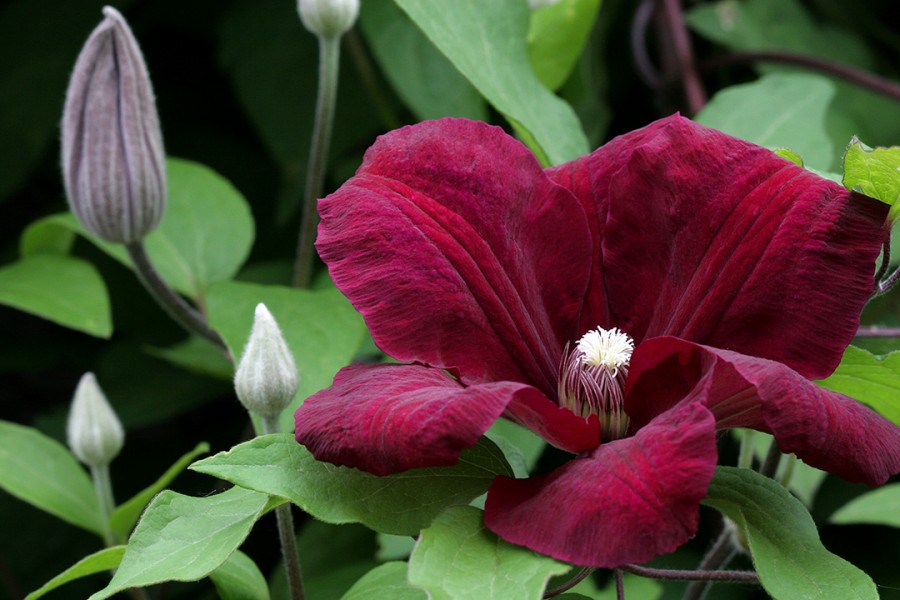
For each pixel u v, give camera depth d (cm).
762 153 67
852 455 63
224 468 64
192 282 85
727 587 89
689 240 67
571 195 68
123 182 78
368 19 88
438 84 87
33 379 127
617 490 62
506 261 68
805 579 63
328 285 84
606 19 95
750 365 62
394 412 63
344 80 95
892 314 88
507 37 76
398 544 80
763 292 66
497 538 63
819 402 62
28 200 117
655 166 68
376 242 66
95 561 68
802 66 92
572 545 62
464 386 66
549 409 64
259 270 92
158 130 78
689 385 66
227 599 71
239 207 87
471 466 65
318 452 63
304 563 86
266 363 70
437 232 67
